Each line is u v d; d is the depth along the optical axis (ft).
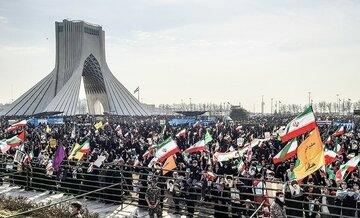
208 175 52.42
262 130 138.62
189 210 54.90
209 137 80.28
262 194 47.14
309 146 40.11
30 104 345.72
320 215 47.19
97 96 412.57
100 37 389.80
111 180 62.18
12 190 69.82
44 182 69.36
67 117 247.09
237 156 61.16
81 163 65.77
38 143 98.53
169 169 56.24
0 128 155.22
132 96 376.68
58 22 376.48
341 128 106.01
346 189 45.65
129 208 58.29
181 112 296.92
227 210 51.78
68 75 367.45
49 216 51.65
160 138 112.98
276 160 47.85
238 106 314.96
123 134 133.28
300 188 45.78
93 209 57.72
